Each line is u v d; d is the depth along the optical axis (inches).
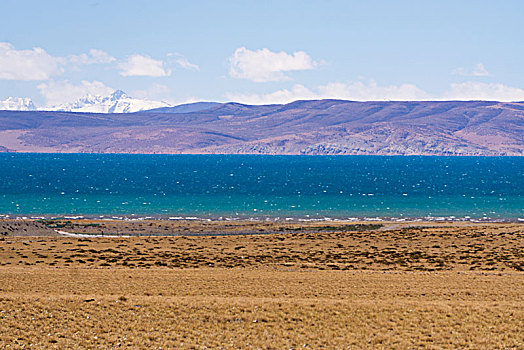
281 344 1499.8
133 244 3604.8
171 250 3380.9
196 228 4611.2
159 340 1520.7
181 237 3966.5
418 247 3501.5
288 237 3998.5
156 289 2128.4
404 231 4249.5
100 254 3191.4
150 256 3139.8
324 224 4911.4
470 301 1935.3
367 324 1651.1
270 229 4571.9
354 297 2010.3
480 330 1596.9
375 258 3095.5
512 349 1465.3
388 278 2372.0
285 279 2335.1
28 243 3513.8
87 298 1871.3
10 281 2244.1
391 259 3058.6
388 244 3636.8
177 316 1705.2
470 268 2751.0
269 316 1717.5
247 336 1560.0
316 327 1626.5
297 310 1768.0
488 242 3627.0
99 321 1648.6
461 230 4249.5
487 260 2987.2
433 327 1626.5
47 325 1605.6
